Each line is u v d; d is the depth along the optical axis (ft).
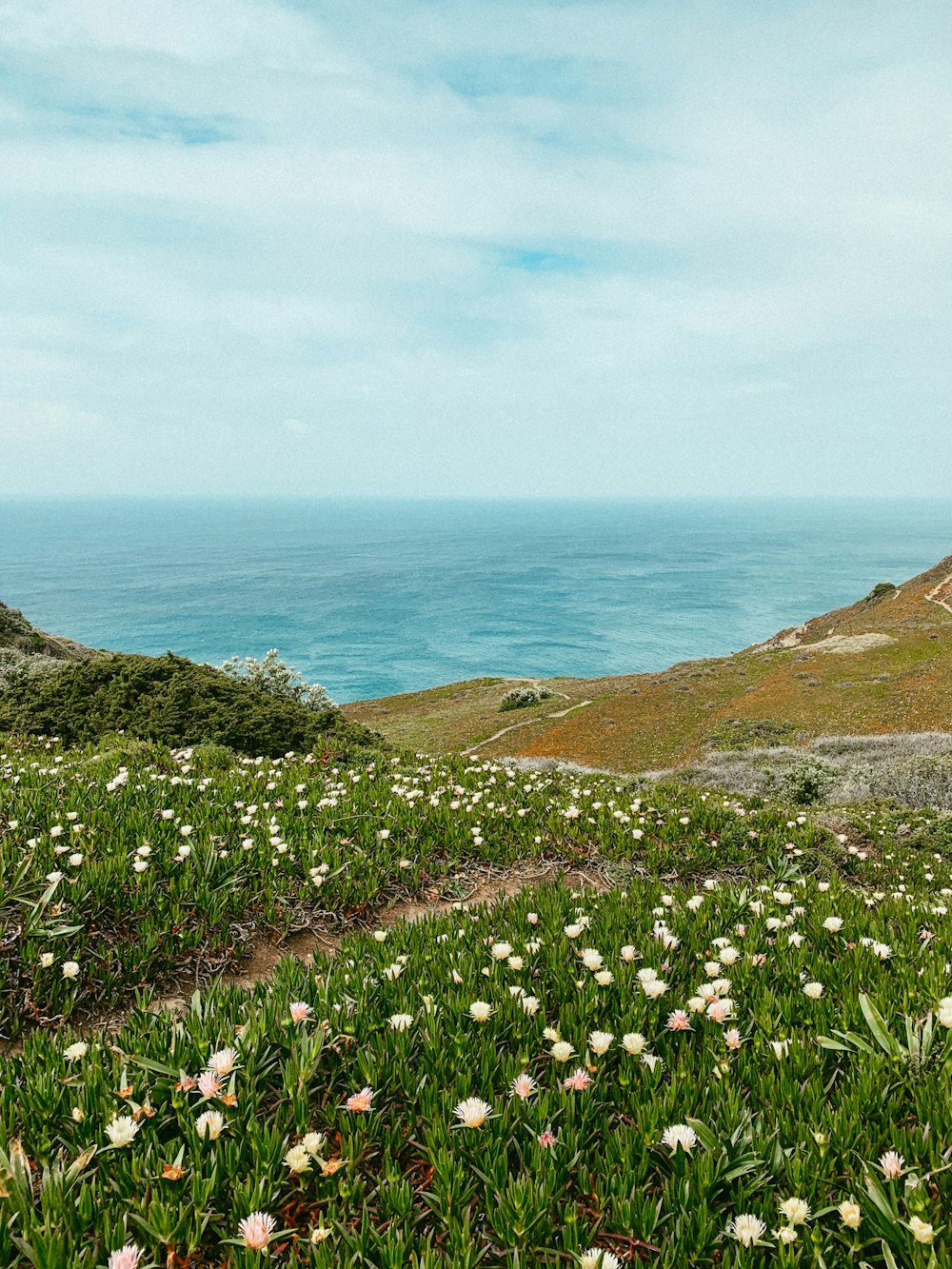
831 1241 7.85
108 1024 14.78
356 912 20.68
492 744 213.05
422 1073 11.08
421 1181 9.29
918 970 14.65
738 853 27.07
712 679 232.53
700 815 30.35
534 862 25.49
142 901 18.04
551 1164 8.75
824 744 132.36
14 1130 9.65
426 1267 7.33
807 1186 8.40
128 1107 10.02
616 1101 10.33
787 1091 10.16
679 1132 8.87
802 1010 12.87
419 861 23.88
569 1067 11.10
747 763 123.65
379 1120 9.87
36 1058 11.44
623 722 206.90
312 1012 12.40
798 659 228.43
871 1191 7.97
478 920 17.92
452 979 13.92
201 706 53.31
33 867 18.54
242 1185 8.54
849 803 59.77
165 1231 7.96
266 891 20.08
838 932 16.78
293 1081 10.53
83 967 15.87
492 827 27.32
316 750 44.91
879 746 123.65
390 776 33.88
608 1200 8.49
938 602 275.18
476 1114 9.24
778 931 16.55
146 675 56.59
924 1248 7.52
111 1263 7.11
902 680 185.78
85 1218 8.14
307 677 561.02
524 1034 11.87
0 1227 7.54
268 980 15.01
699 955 15.43
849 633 247.91
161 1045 11.34
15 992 15.02
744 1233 7.57
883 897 22.30
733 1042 11.26
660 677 276.00
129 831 22.07
